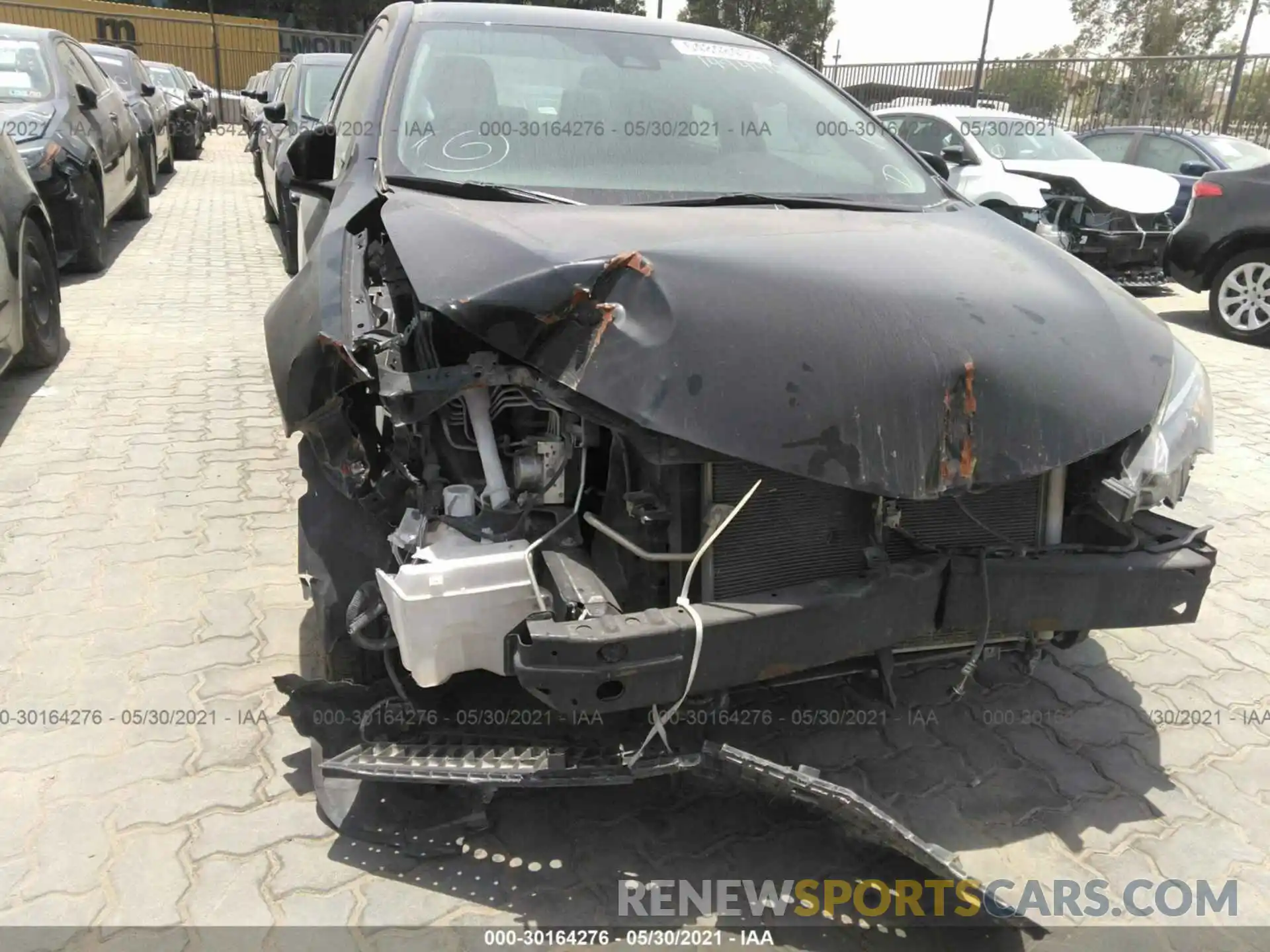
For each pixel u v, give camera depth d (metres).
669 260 2.15
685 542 2.16
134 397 5.41
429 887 2.25
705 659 1.99
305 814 2.45
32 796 2.46
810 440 1.98
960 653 2.52
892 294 2.17
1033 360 2.17
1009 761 2.78
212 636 3.19
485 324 2.08
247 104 16.83
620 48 3.49
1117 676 3.23
